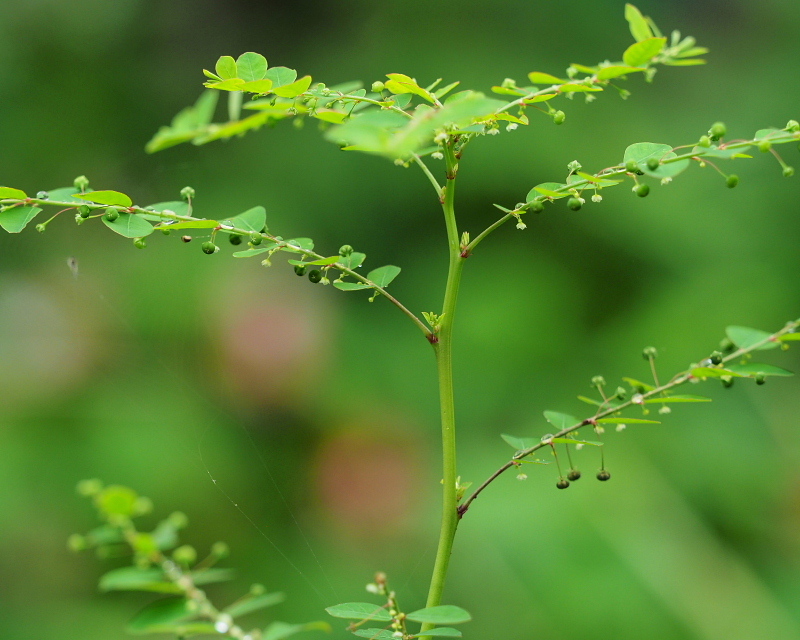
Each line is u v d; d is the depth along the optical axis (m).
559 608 0.72
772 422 0.87
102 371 0.87
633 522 0.77
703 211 1.05
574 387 0.96
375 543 0.79
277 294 0.93
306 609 0.72
